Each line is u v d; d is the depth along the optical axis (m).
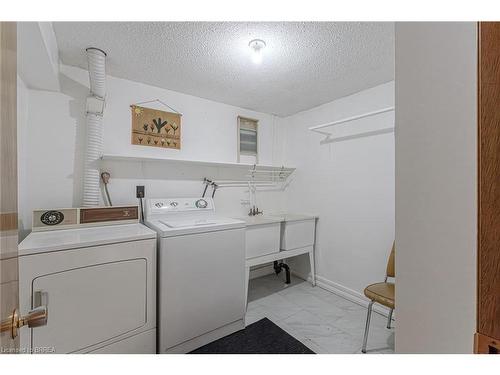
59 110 1.91
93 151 1.91
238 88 2.40
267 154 3.23
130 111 2.23
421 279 0.60
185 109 2.55
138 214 2.05
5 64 0.57
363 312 2.26
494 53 0.41
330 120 2.75
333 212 2.70
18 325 0.59
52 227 1.67
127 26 1.48
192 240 1.74
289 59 1.85
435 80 0.57
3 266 0.55
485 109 0.42
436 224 0.57
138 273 1.55
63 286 1.30
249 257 2.29
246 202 3.01
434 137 0.57
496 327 0.41
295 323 2.08
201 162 2.43
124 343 1.48
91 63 1.74
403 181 0.64
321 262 2.82
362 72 2.04
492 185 0.41
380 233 2.26
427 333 0.58
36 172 1.82
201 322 1.77
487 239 0.42
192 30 1.52
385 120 2.23
